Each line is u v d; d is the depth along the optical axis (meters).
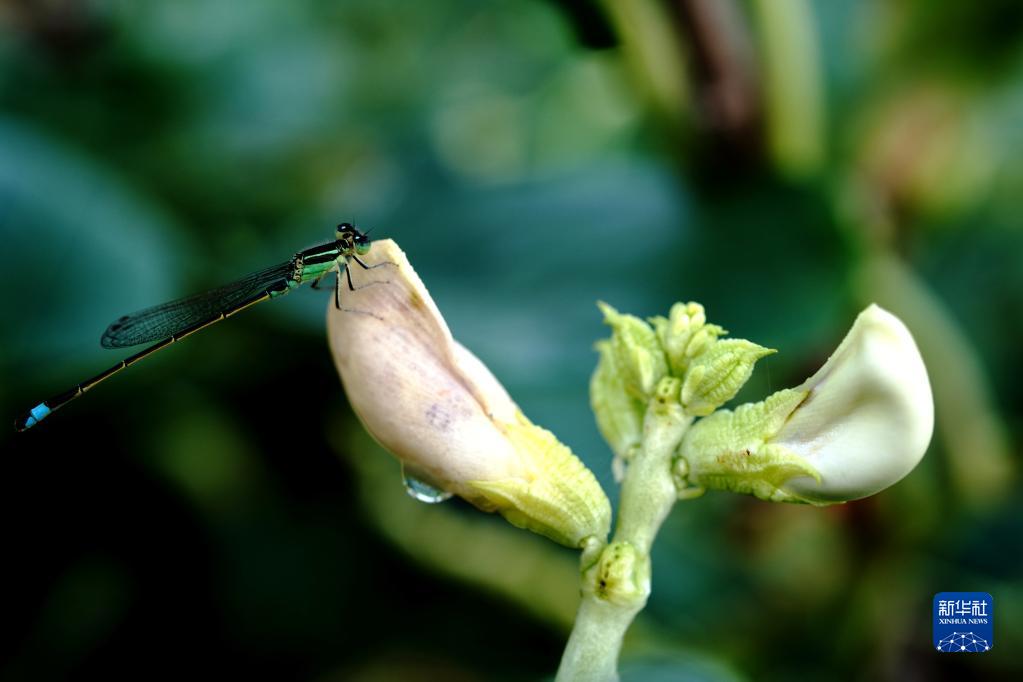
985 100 0.29
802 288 0.26
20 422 0.25
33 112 0.31
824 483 0.18
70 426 0.26
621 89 0.29
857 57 0.29
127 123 0.31
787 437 0.18
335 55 0.33
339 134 0.32
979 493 0.27
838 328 0.27
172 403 0.27
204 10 0.32
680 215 0.27
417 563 0.26
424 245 0.28
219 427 0.27
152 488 0.26
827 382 0.18
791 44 0.26
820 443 0.18
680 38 0.26
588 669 0.18
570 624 0.26
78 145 0.29
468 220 0.28
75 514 0.26
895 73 0.28
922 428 0.18
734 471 0.19
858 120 0.28
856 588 0.26
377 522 0.26
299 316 0.26
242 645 0.26
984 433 0.27
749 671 0.25
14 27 0.31
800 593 0.26
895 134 0.28
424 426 0.19
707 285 0.26
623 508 0.19
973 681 0.26
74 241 0.26
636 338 0.19
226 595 0.26
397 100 0.33
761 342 0.26
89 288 0.26
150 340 0.25
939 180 0.29
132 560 0.26
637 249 0.27
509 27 0.35
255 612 0.26
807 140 0.27
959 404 0.26
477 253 0.27
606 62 0.28
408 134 0.31
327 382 0.27
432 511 0.27
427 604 0.26
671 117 0.27
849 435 0.18
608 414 0.19
